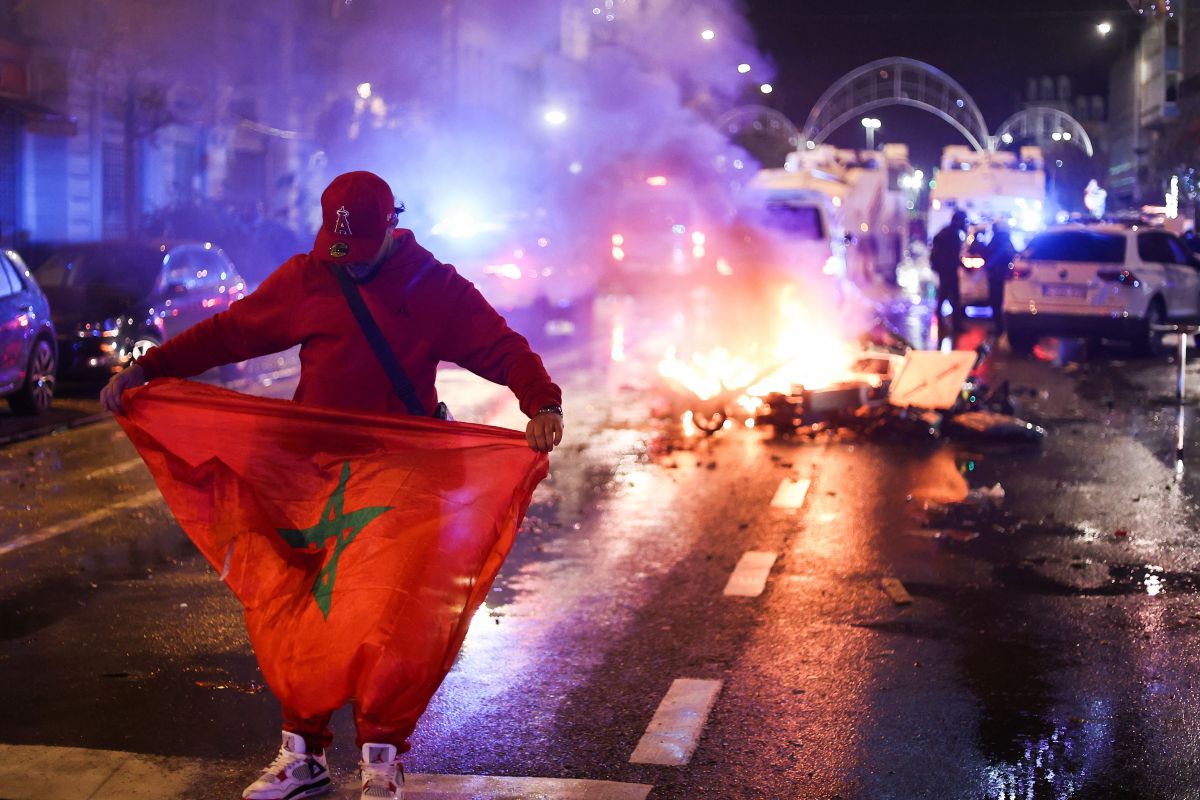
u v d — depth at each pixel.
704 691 5.67
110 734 5.16
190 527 4.04
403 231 4.19
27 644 6.32
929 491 10.13
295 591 3.80
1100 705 5.52
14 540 8.43
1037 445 12.33
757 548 8.34
